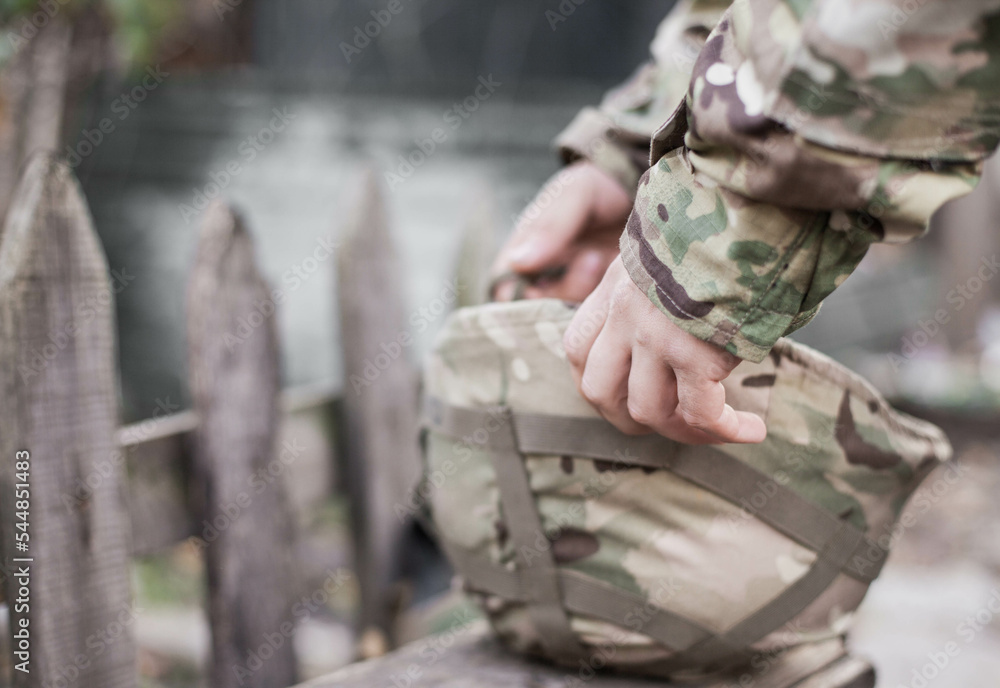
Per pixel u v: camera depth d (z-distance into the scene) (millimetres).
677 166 646
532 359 847
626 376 697
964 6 531
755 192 589
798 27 568
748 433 663
